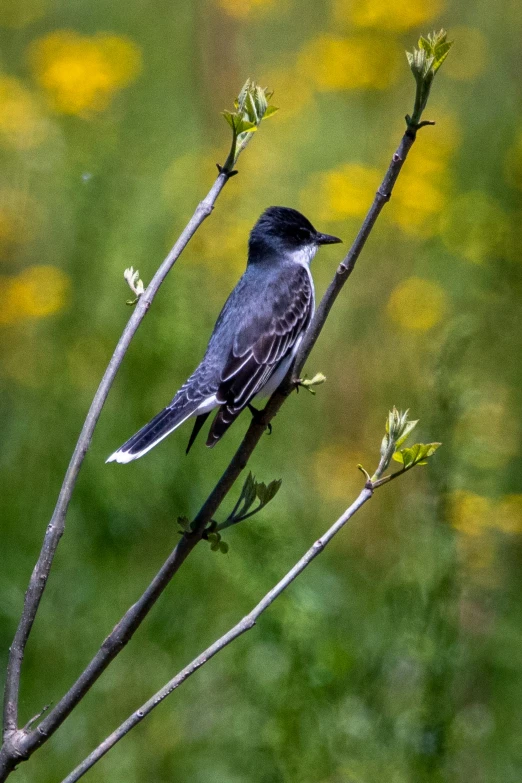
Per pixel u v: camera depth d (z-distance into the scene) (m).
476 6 17.39
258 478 11.88
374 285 14.36
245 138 5.83
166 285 12.53
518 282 12.77
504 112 16.59
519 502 10.65
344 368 13.63
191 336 12.23
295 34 18.50
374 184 14.72
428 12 15.79
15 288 13.04
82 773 5.28
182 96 16.77
